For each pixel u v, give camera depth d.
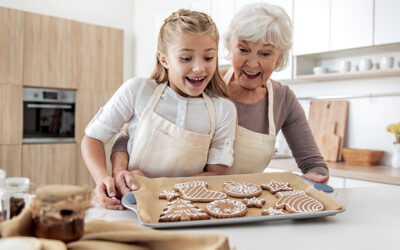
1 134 3.16
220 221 0.74
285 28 1.26
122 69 3.93
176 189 0.95
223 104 1.19
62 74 3.50
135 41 4.41
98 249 0.54
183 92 1.16
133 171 1.04
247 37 1.24
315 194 0.93
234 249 0.58
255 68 1.28
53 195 0.54
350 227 0.77
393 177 2.08
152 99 1.12
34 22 3.32
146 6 4.24
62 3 3.87
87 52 3.66
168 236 0.55
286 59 1.41
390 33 2.25
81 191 0.56
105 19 4.20
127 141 1.24
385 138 2.59
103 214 0.84
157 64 1.19
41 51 3.37
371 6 2.33
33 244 0.47
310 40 2.65
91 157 1.10
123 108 1.13
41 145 3.37
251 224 0.78
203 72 1.03
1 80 3.15
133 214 0.85
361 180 2.23
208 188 1.00
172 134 1.09
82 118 3.64
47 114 3.47
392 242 0.69
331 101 2.88
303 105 3.07
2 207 0.56
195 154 1.11
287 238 0.70
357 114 2.75
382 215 0.87
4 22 3.15
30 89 3.36
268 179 1.07
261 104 1.40
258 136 1.33
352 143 2.78
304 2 2.68
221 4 3.15
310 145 1.47
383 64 2.44
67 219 0.55
